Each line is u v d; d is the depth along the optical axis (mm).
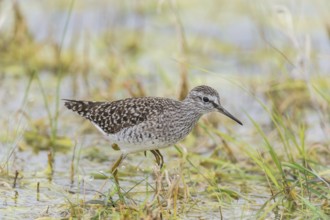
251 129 16547
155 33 22000
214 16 22797
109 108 13070
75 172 13961
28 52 19641
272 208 11867
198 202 12531
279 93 17688
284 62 18109
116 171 12875
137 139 12617
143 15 22766
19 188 13008
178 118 12648
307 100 17391
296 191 12867
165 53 20734
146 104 12719
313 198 12516
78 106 13633
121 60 18656
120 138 12828
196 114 12945
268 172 12422
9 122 15797
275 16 16219
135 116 12641
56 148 15297
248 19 22516
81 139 15773
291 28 15359
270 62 18797
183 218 11828
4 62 19719
